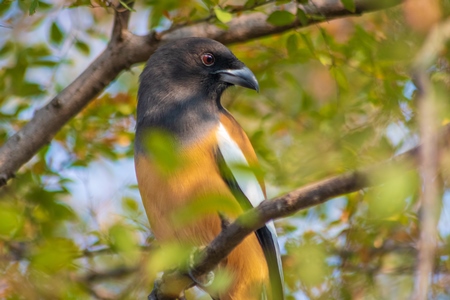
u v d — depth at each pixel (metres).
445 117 9.56
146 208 10.59
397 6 10.70
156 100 11.52
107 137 12.77
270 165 12.25
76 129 12.58
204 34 12.32
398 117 11.55
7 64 13.23
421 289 5.75
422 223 6.04
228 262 10.54
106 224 11.43
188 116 11.17
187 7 12.36
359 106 12.88
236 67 11.99
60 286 9.80
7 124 12.65
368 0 11.27
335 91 14.30
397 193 6.35
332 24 13.12
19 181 12.13
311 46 11.41
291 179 11.75
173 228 10.27
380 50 11.20
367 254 11.98
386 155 11.05
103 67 11.62
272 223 11.11
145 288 10.05
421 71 6.84
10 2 11.86
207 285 9.19
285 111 13.41
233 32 12.22
